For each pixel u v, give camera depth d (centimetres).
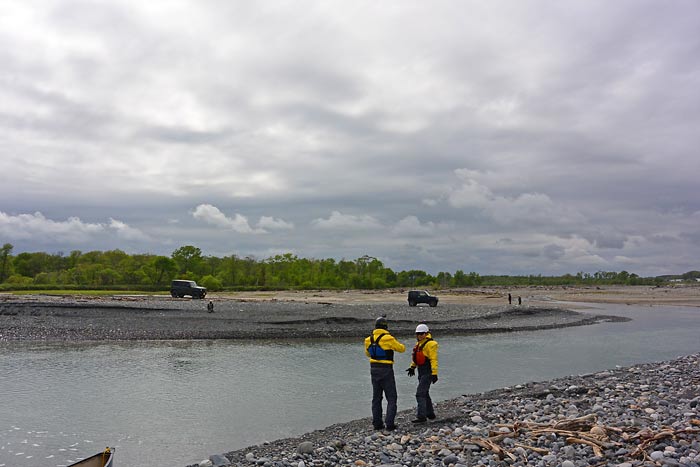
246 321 4094
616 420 1177
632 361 2777
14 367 2481
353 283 14388
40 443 1328
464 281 18338
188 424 1508
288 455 1105
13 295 6316
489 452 1004
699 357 2416
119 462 1188
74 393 1917
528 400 1551
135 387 2033
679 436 995
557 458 927
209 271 13012
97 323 3925
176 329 3784
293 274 13700
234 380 2186
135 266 12188
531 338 3909
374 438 1185
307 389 2009
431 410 1330
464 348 3312
